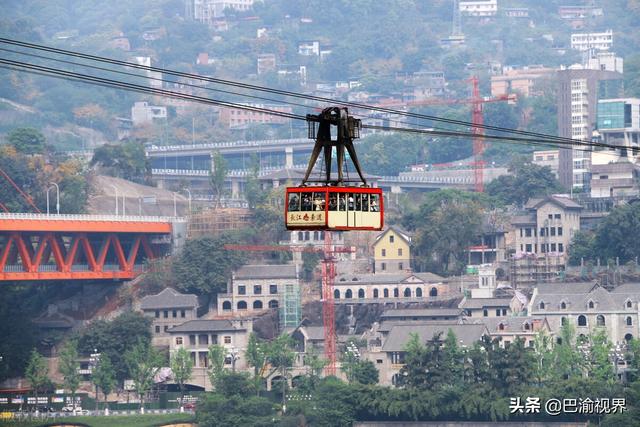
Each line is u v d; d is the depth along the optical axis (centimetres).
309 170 14600
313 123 14588
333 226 14550
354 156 14612
